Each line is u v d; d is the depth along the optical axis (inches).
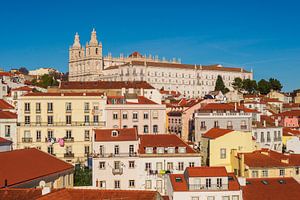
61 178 3275.1
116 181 3794.3
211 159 4015.8
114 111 4825.3
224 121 4899.1
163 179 3757.4
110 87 6791.3
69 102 4773.6
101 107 4820.4
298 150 4788.4
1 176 2736.2
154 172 3806.6
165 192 3622.0
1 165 2898.6
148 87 6904.5
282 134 5177.2
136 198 2011.6
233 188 3021.7
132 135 3966.5
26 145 4650.6
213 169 3090.6
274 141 5024.6
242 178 3134.8
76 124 4744.1
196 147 4542.3
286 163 3681.1
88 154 4579.2
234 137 4055.1
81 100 4788.4
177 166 3838.6
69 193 2079.2
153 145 3897.6
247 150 4062.5
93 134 3976.4
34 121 4712.1
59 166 3324.3
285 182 3196.4
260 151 3998.5
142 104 4879.4
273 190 3078.2
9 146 4020.7
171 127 5925.2
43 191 2134.6
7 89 7288.4
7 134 4579.2
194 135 5007.4
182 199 2987.2
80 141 4734.3
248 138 4077.3
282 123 6638.8
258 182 3189.0
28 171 2974.9
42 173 3036.4
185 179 3137.3
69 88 6712.6
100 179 3777.1
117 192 2062.0
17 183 2716.5
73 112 4771.2
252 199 2979.8
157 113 4911.4
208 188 3006.9
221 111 5019.7
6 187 2500.0
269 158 3735.2
